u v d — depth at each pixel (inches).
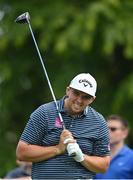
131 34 1282.0
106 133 653.9
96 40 1302.9
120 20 1288.1
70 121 642.8
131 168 840.9
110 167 841.5
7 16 1393.9
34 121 641.6
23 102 1456.7
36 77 1439.5
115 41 1273.4
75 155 623.8
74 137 641.6
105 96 1396.4
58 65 1401.3
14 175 895.7
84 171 643.5
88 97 634.2
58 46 1259.2
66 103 643.5
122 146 851.4
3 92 1437.0
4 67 1387.8
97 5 1273.4
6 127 1455.5
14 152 1403.8
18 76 1423.5
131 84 1310.3
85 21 1262.3
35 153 635.5
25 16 707.4
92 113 652.1
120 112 1344.7
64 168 637.9
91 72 1406.3
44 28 1318.9
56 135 638.5
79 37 1259.2
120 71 1438.2
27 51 1421.0
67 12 1323.8
